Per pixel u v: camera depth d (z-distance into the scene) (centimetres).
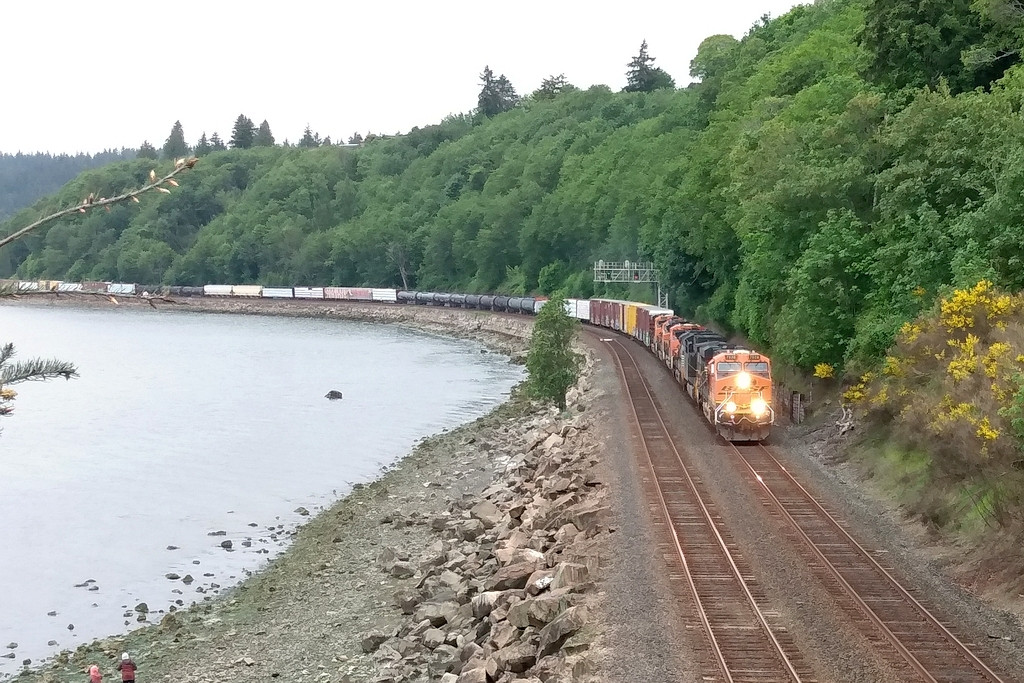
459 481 5181
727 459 3925
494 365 11162
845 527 2988
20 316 19200
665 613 2292
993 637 2141
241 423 7469
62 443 6731
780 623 2216
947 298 3541
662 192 10438
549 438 5219
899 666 1989
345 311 19175
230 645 3106
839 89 5775
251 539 4444
